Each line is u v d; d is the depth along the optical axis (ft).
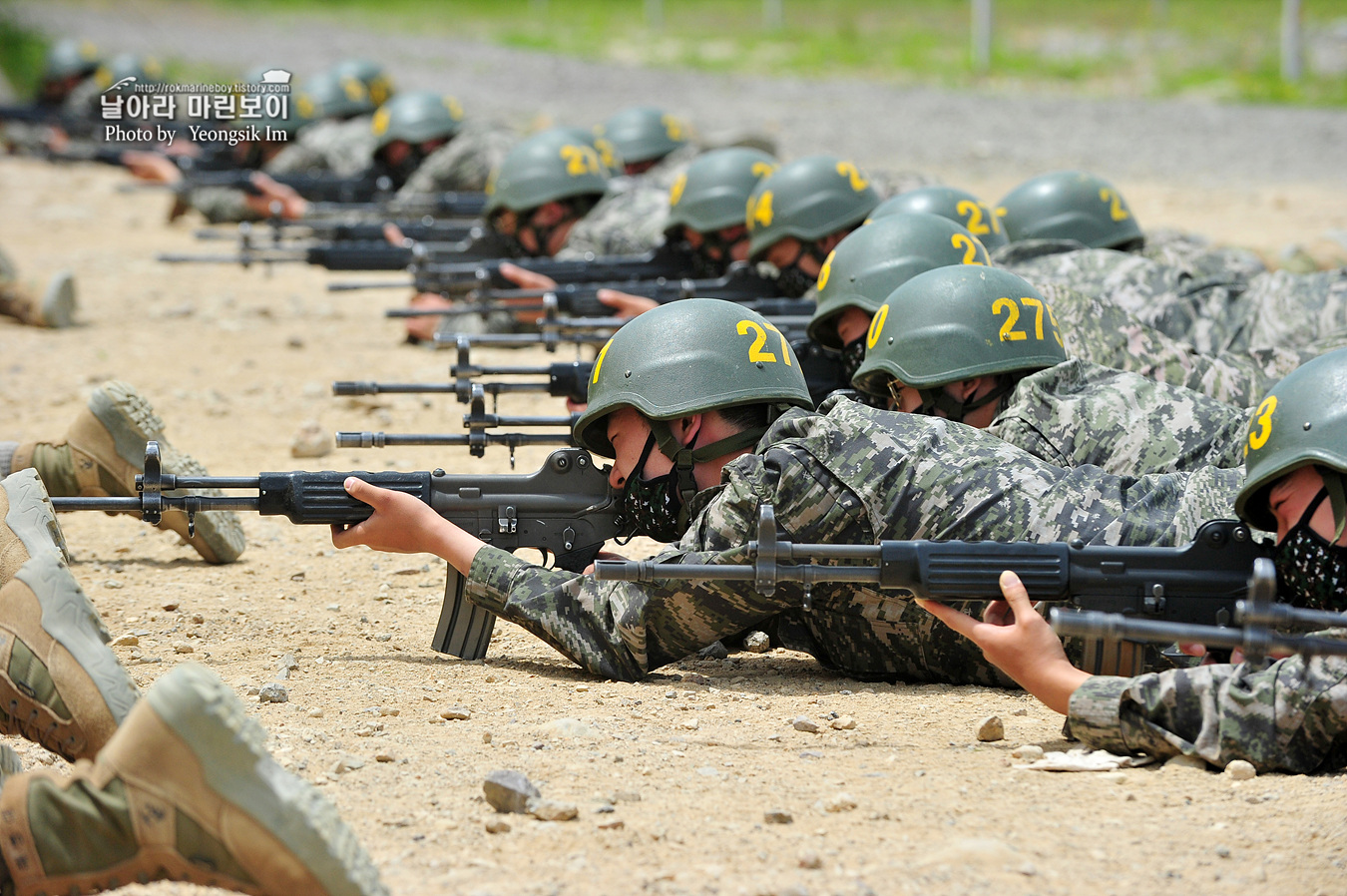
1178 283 48.08
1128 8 211.00
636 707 27.07
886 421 27.76
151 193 130.11
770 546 24.71
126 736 17.21
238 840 16.96
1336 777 22.38
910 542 24.75
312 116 111.24
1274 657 23.12
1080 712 23.59
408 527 30.07
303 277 92.99
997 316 33.30
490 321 69.67
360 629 33.60
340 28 252.62
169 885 19.21
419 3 288.30
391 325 77.25
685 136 92.17
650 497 29.81
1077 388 33.19
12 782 17.60
